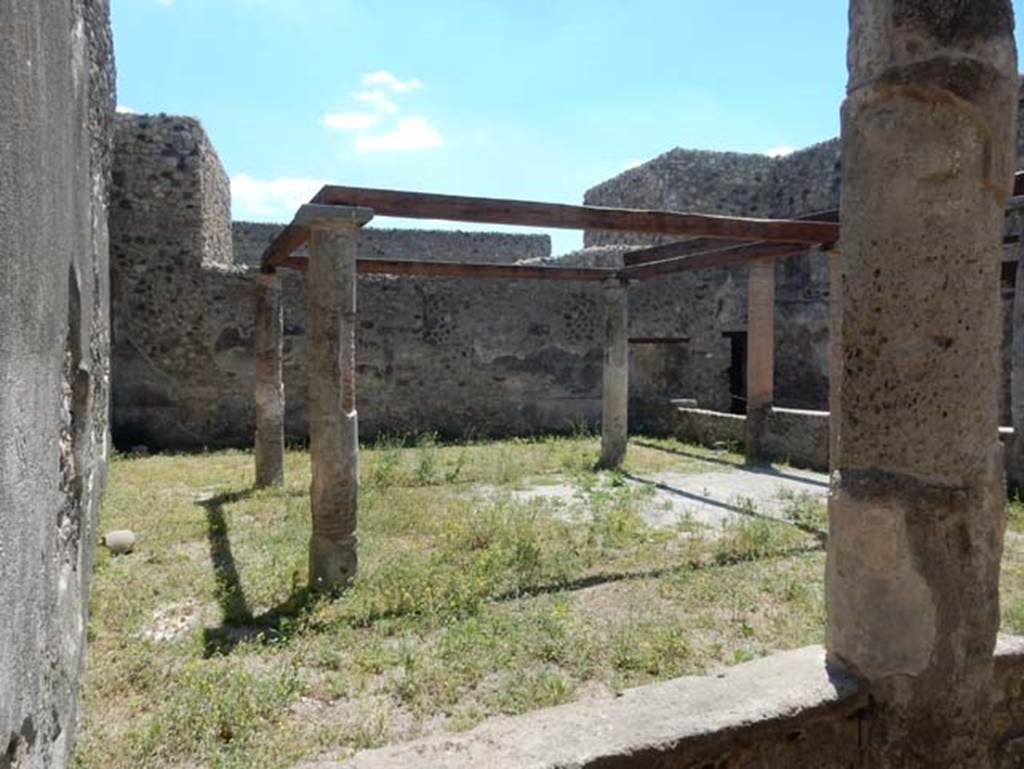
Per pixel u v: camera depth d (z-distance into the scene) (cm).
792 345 1378
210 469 867
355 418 448
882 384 188
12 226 119
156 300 1064
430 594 416
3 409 115
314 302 441
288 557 496
